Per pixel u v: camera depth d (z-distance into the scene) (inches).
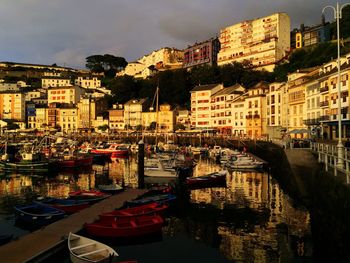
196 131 5349.4
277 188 1892.2
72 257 849.5
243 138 4084.6
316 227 1063.6
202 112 5964.6
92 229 1071.6
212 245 1046.4
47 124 7578.7
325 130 2883.9
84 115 7445.9
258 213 1378.0
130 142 5369.1
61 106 7696.9
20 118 7765.8
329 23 6441.9
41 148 3627.0
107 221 1138.7
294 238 1088.2
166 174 2140.7
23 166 2706.7
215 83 6555.1
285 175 1838.1
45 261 882.1
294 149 1942.7
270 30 6815.9
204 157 3604.8
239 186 1959.9
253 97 4904.0
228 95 5452.8
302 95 3565.5
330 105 2797.7
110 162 3476.9
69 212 1357.0
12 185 2148.1
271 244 1042.7
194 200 1624.0
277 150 2284.7
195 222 1279.5
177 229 1204.5
